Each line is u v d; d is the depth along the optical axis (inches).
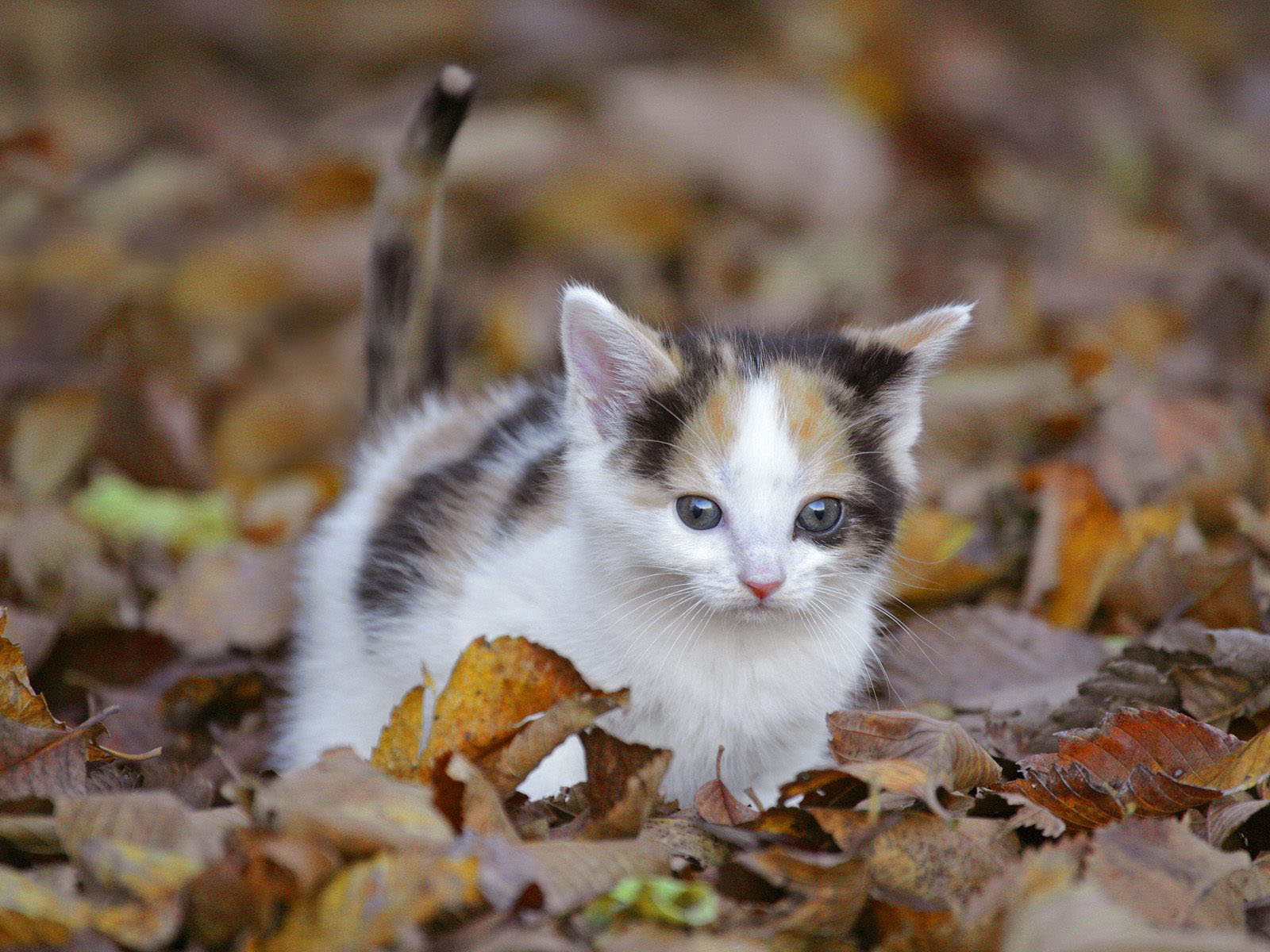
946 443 310.7
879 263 458.6
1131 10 697.0
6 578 256.5
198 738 217.6
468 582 202.8
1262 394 318.3
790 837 147.9
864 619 204.2
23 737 154.9
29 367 386.0
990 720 189.2
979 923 131.3
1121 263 449.7
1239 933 131.8
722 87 547.2
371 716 215.2
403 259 251.3
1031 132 566.6
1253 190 513.3
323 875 129.0
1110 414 289.3
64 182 506.3
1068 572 242.7
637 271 463.8
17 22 645.9
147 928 126.8
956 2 661.9
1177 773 165.2
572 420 198.1
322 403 388.8
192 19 665.6
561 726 154.8
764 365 199.2
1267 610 219.8
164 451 319.9
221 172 542.9
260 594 253.4
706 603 188.5
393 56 651.5
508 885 132.3
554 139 527.8
